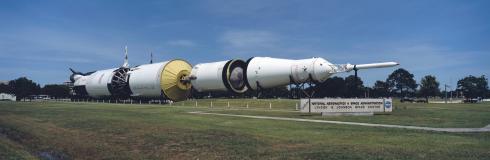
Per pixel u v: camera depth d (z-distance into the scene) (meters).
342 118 38.06
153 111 52.84
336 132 25.69
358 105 43.31
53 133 29.80
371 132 25.61
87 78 120.06
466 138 22.23
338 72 66.56
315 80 68.44
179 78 90.69
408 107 59.28
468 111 47.72
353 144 20.20
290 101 67.56
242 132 25.91
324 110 43.19
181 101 89.25
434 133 24.94
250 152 18.83
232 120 36.38
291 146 19.97
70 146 23.84
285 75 71.00
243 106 68.50
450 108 56.22
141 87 95.25
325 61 67.69
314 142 21.08
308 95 70.38
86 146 23.47
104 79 108.94
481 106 65.56
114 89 104.88
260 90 77.31
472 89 197.38
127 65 110.81
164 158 19.30
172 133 26.28
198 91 89.25
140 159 19.33
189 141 22.78
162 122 34.75
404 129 27.62
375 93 197.75
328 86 102.56
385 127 29.17
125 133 27.72
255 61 76.44
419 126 29.97
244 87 80.44
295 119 37.25
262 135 24.22
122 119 38.34
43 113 50.12
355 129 27.66
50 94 185.50
